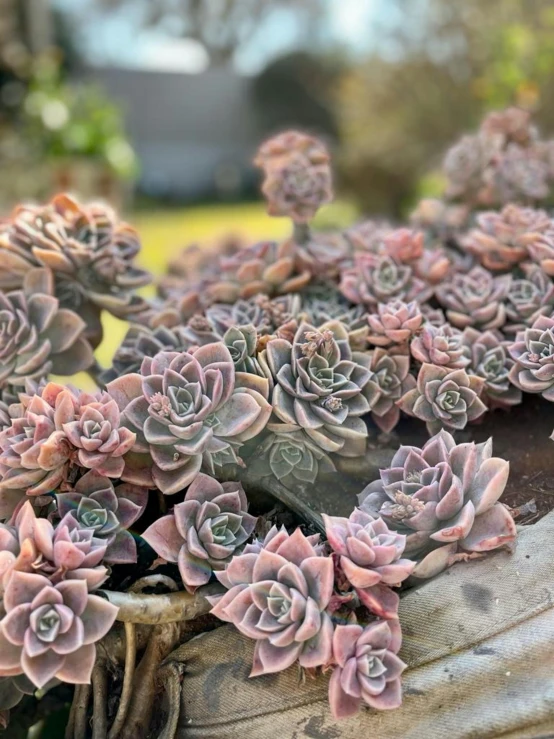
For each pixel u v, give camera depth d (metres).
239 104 8.84
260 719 0.63
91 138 3.58
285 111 8.73
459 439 0.78
